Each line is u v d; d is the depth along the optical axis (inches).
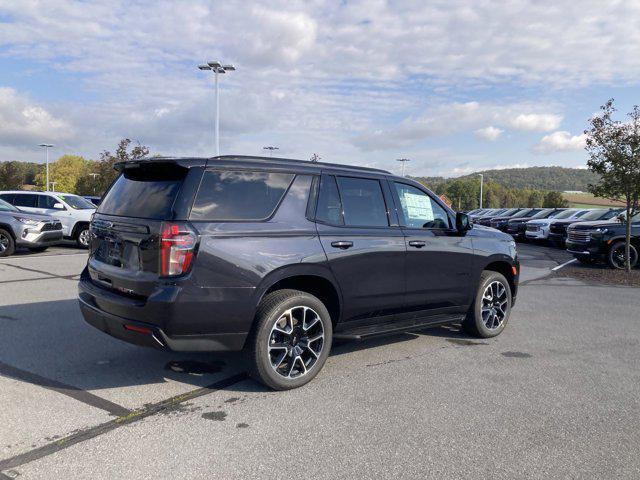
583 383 177.9
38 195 629.3
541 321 277.3
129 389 164.6
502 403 158.4
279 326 164.1
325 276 172.6
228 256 152.3
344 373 184.7
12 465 116.2
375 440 132.2
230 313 152.9
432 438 133.9
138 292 151.6
